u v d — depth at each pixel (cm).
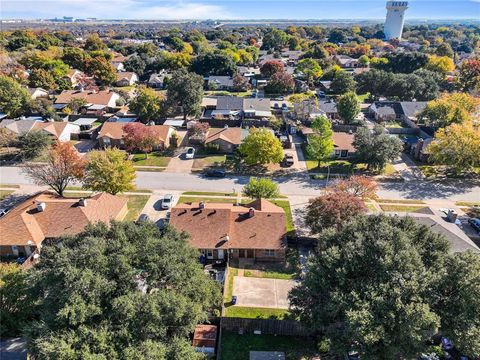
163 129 7475
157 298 2402
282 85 12038
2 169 6350
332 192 4712
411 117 9162
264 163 6562
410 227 2936
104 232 2886
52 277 2397
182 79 8612
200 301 2784
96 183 4947
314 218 4175
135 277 2548
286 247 4159
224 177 6250
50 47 16612
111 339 2234
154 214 5069
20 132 7206
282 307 3509
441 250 2770
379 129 6869
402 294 2316
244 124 8694
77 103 9531
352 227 2950
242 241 4169
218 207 4516
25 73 11812
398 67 14000
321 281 2616
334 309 2431
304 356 2933
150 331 2316
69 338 2155
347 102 8569
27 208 4381
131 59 14775
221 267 4084
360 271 2583
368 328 2203
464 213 5203
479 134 5919
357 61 17262
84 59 13262
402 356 2397
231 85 12875
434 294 2439
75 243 2833
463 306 2334
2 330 2969
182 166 6631
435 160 6191
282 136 7850
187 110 8750
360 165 6744
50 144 6731
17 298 2941
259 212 4381
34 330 2277
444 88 11650
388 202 5488
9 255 4172
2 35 19838
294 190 5853
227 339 3084
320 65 15775
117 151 5269
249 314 3403
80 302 2242
